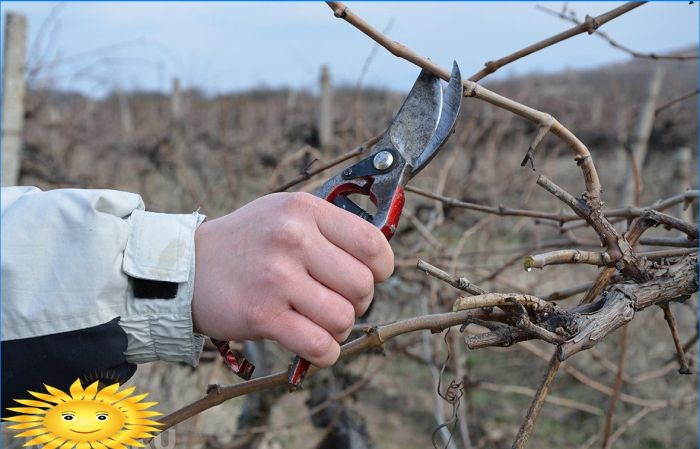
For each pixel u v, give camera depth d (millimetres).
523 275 3459
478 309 894
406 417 4359
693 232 943
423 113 947
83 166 6000
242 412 2734
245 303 790
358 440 2863
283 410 3814
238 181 4207
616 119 7312
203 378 2779
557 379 4316
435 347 2631
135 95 9938
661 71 5137
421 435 4191
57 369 831
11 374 830
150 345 845
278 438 3451
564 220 1431
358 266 773
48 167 3686
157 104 9672
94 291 821
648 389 4027
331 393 2740
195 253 838
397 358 4309
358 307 788
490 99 945
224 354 868
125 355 853
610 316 849
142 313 833
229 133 7484
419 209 2953
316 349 769
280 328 776
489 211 1475
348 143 3795
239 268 802
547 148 5957
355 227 780
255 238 801
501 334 858
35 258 833
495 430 3916
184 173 4105
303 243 777
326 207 799
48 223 844
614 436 2393
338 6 908
